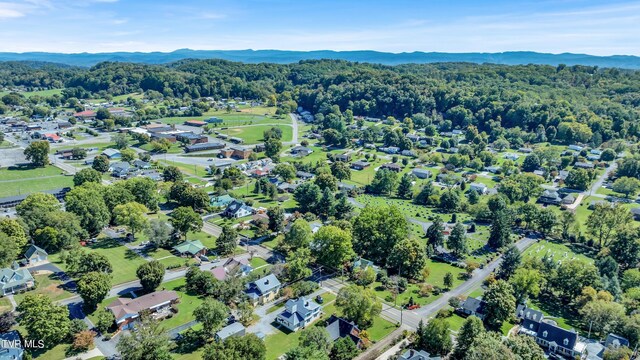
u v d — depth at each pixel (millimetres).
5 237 119812
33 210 141375
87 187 166500
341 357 89688
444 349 93875
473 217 187125
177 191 181875
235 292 109625
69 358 87125
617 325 102562
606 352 93188
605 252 146375
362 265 132750
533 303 122062
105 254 135250
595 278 120062
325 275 129375
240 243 149500
